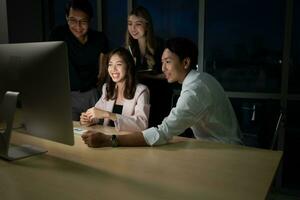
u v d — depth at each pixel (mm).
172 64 1610
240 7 2814
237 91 2893
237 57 2893
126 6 3246
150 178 1047
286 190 2779
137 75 2230
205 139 1709
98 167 1152
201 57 2961
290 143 2762
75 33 2441
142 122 1852
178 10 3059
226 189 965
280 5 2650
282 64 2656
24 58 1184
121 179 1040
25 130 1321
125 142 1409
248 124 2814
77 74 2520
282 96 2693
